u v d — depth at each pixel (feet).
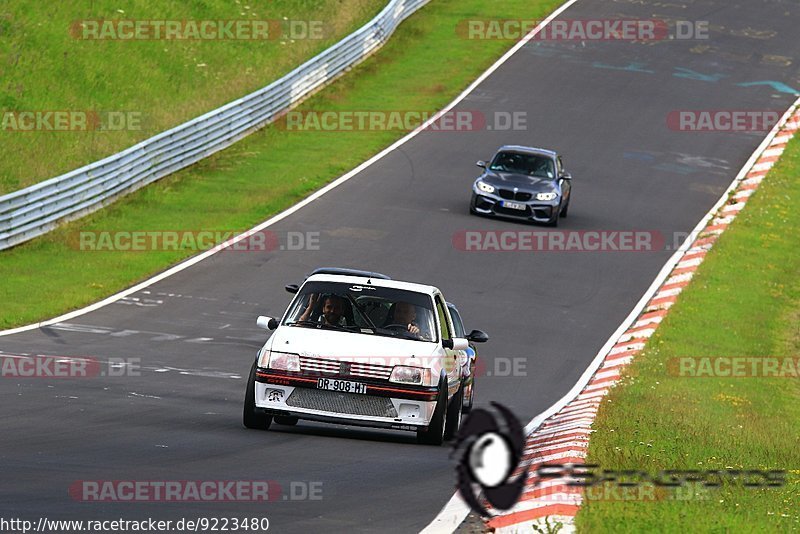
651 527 94.02
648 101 517.55
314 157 416.26
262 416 147.95
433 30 601.62
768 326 295.07
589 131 474.90
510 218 364.17
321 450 133.39
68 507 90.53
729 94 535.60
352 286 159.84
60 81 437.58
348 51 528.63
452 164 421.18
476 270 310.04
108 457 115.03
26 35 458.09
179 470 110.73
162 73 476.13
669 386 228.63
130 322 241.14
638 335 271.28
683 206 398.42
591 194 401.49
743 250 358.02
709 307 301.22
